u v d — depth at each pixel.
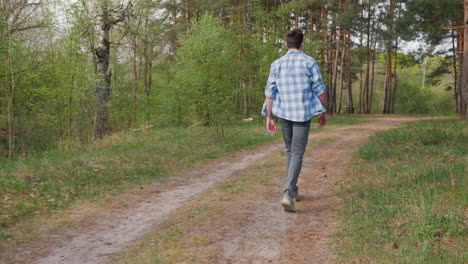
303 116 3.55
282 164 6.84
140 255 2.58
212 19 18.77
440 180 4.25
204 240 2.85
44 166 6.37
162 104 17.19
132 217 3.64
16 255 2.61
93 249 2.75
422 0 17.47
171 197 4.57
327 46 29.95
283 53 20.48
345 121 23.55
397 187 4.19
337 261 2.45
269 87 3.71
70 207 4.02
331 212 3.60
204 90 12.12
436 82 37.44
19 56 10.78
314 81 3.56
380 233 2.83
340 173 5.79
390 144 8.55
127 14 13.73
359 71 40.00
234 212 3.61
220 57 13.29
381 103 47.12
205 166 7.20
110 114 12.88
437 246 2.53
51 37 10.41
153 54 21.41
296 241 2.86
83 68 10.30
